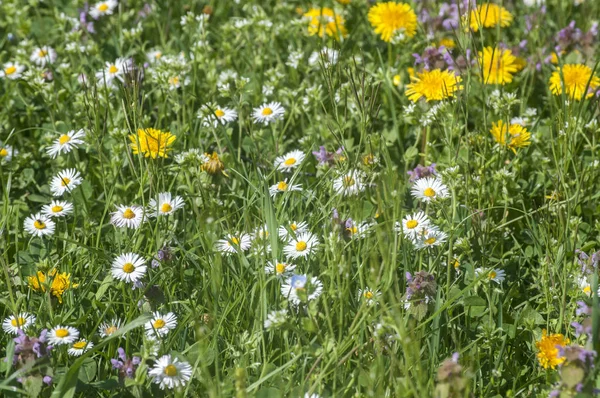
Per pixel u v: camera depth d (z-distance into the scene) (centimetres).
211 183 475
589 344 348
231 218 483
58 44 705
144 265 407
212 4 748
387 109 594
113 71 588
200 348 337
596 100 530
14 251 470
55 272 416
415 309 387
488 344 395
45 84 571
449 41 628
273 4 769
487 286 418
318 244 408
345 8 709
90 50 629
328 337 356
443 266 437
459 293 385
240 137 521
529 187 523
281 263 405
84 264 453
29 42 646
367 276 392
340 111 574
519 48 636
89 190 505
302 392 339
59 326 381
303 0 746
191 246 461
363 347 371
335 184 448
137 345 397
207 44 662
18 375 345
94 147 519
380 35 692
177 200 449
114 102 592
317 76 621
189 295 414
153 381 358
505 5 709
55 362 379
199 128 562
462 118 541
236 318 394
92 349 345
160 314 409
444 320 400
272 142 556
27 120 603
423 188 439
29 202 534
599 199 514
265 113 536
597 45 627
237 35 657
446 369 325
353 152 539
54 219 493
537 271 436
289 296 383
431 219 433
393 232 384
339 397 356
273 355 387
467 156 501
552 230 467
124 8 728
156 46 663
